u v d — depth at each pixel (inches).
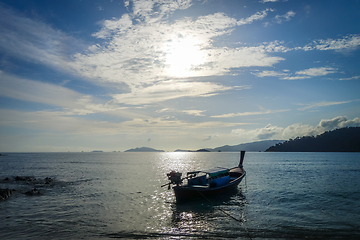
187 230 634.2
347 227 642.2
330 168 2554.1
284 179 1617.9
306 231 616.1
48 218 741.3
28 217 751.7
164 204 917.2
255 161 4298.7
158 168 2878.9
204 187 907.4
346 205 877.2
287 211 802.8
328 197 1016.2
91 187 1322.6
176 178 946.7
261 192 1136.8
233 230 629.9
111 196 1069.1
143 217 751.1
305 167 2719.0
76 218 741.3
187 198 912.3
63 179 1701.5
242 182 1456.7
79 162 4318.4
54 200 991.0
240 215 763.4
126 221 711.7
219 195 989.2
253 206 873.5
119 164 3745.1
